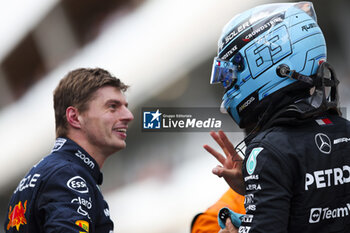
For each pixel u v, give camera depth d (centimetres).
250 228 435
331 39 1511
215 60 541
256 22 515
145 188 1912
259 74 501
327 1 1467
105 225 542
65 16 2353
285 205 432
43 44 2547
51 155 558
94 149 574
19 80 2897
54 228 469
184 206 1766
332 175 460
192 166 1795
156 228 1838
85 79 573
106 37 2189
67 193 496
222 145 621
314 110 466
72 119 572
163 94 1886
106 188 2062
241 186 602
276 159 442
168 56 1894
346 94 1417
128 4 2028
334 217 461
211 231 679
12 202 554
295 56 493
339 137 483
